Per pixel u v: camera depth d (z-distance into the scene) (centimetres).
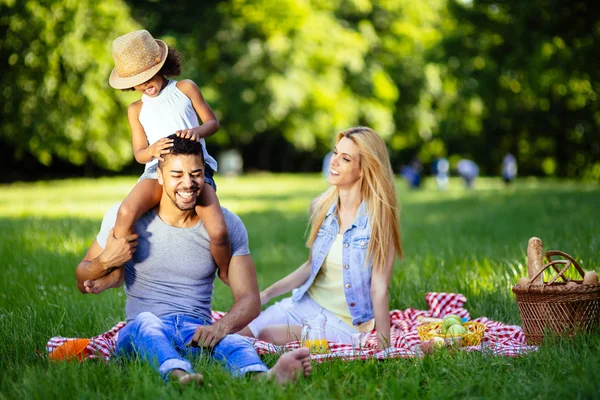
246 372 430
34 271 804
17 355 486
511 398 391
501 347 493
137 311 514
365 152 570
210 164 525
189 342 486
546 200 1834
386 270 562
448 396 395
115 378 421
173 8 3772
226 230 502
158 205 507
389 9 4325
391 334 593
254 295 511
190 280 513
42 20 2645
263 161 5134
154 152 483
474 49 2434
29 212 1670
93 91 2744
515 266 781
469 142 4656
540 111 3616
